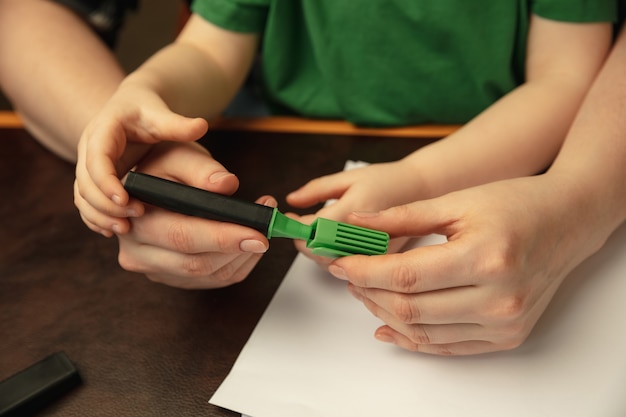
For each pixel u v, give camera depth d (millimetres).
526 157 542
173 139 459
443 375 434
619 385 418
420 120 653
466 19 595
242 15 626
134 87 500
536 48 597
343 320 470
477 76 622
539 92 563
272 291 497
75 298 507
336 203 487
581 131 508
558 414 410
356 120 641
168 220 436
